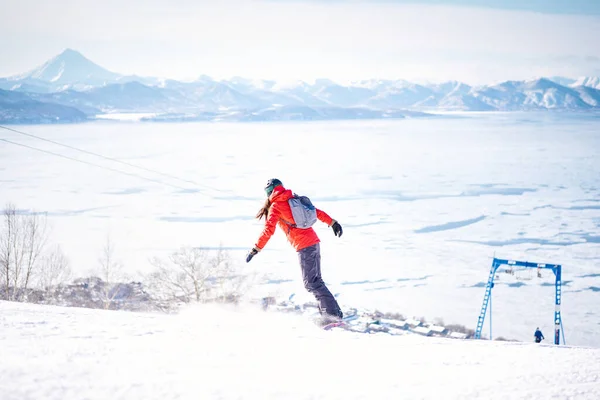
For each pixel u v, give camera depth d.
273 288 67.50
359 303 80.12
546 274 96.12
